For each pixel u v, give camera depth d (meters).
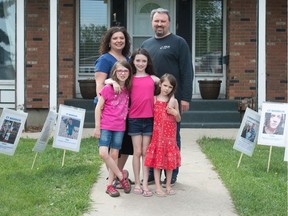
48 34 10.80
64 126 6.23
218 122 10.71
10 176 5.79
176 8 11.66
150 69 5.27
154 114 5.18
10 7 11.12
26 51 10.84
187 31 11.70
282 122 6.18
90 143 8.20
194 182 5.78
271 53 11.23
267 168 6.23
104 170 6.32
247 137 6.32
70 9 11.17
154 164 5.15
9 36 11.14
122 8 11.70
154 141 5.16
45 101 11.00
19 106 10.28
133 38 11.94
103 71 5.25
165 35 5.48
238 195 5.08
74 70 11.44
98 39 11.70
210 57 11.78
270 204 4.77
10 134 6.17
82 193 5.13
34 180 5.64
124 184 5.27
